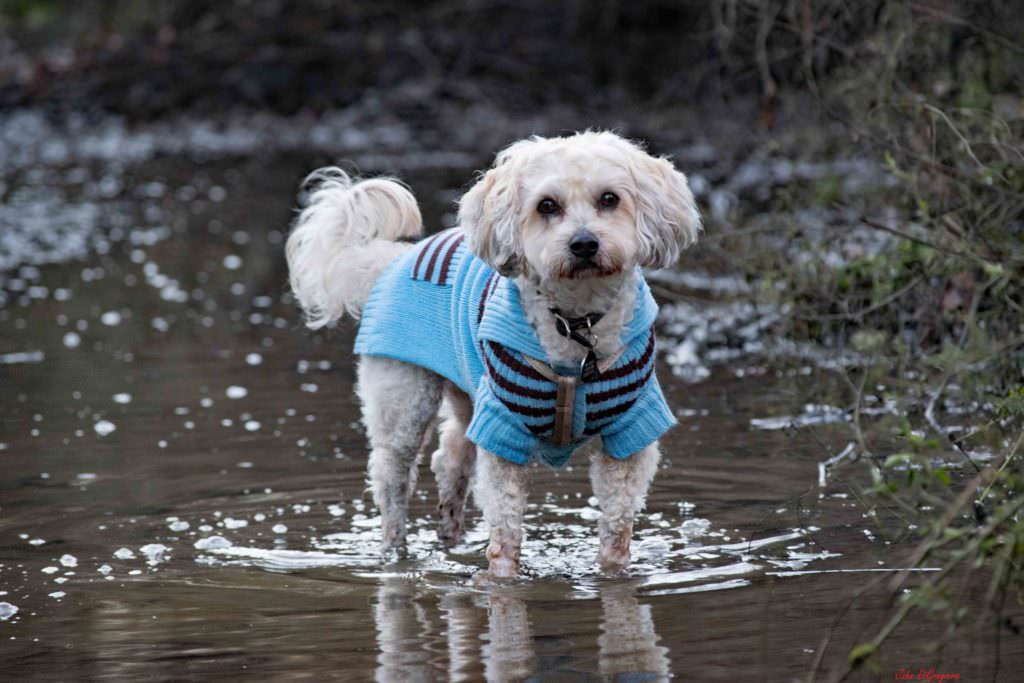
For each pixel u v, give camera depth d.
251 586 5.29
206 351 9.88
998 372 6.81
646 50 22.56
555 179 5.20
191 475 6.87
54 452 7.32
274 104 24.25
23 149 22.97
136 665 4.48
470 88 23.22
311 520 6.22
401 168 19.09
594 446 5.60
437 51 24.11
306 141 22.75
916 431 6.62
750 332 9.39
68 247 14.44
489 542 5.51
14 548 5.80
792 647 4.37
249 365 9.43
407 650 4.52
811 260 8.55
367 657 4.46
